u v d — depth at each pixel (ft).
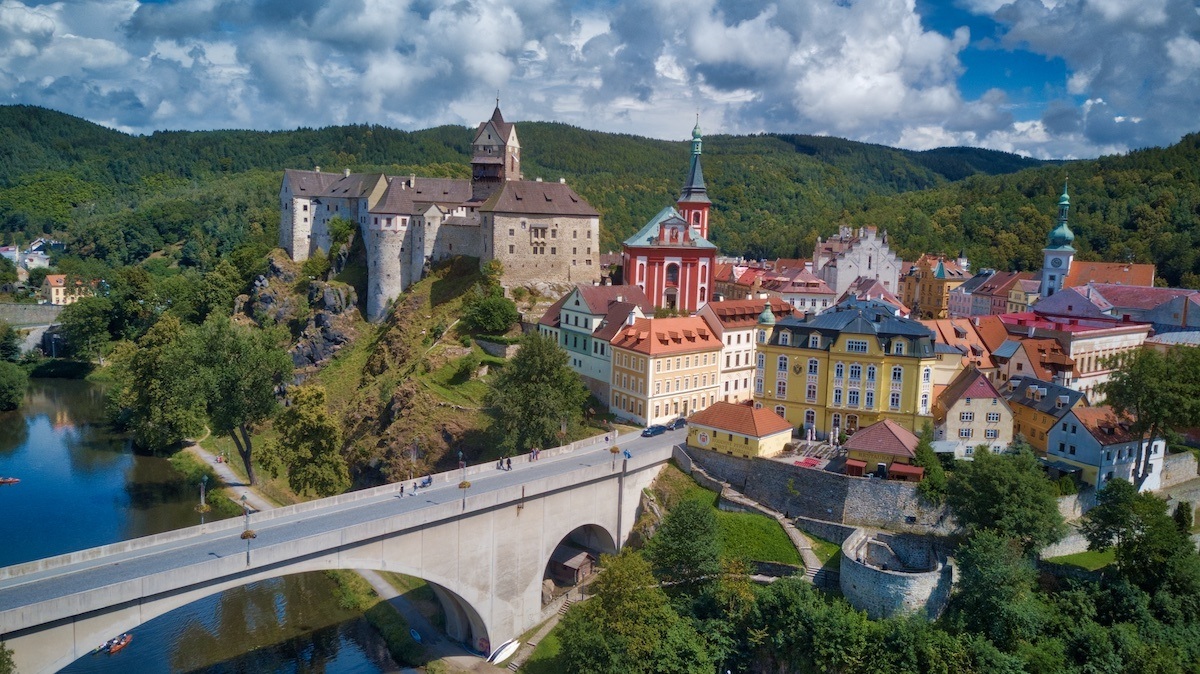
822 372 379.55
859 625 255.91
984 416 352.49
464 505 273.75
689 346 429.38
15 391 582.35
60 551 349.82
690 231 554.05
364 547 251.80
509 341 496.23
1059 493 314.14
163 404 468.34
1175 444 373.40
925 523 305.73
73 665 277.44
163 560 226.58
